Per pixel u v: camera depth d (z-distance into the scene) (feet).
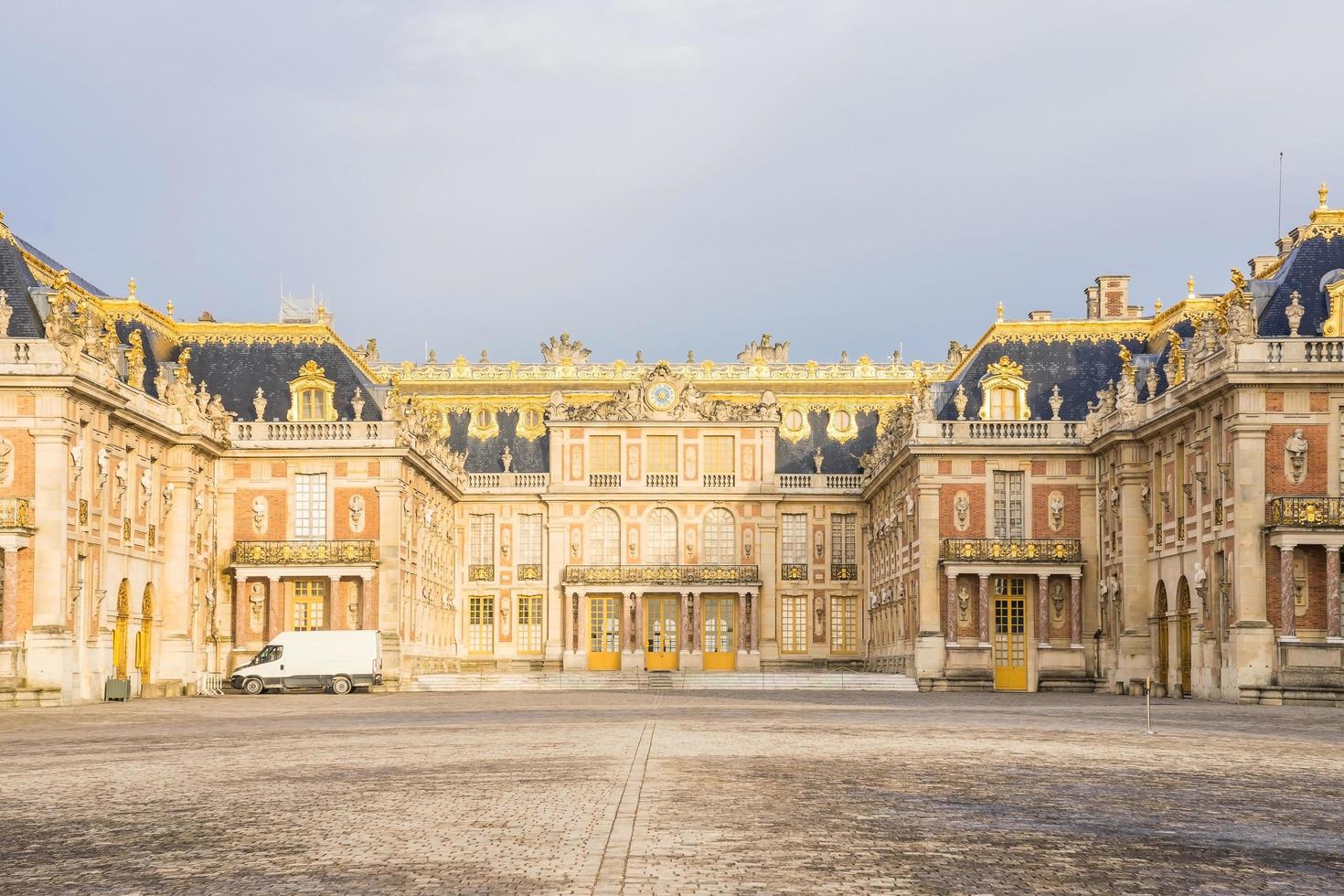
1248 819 65.92
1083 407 269.03
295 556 263.29
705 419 333.42
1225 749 102.47
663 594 331.57
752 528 332.19
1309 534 187.42
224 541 265.75
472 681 266.36
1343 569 192.85
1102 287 295.07
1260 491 190.80
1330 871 53.52
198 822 65.46
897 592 290.35
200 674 245.04
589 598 330.95
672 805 68.59
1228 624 196.85
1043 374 272.92
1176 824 64.28
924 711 160.15
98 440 206.80
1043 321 284.00
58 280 196.85
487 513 335.06
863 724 131.44
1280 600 188.96
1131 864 54.44
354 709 173.78
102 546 207.92
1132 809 68.74
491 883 50.26
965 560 257.75
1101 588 255.91
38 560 190.80
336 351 280.92
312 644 242.17
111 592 212.02
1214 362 200.75
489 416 343.67
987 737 113.80
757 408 334.65
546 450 338.95
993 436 263.29
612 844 57.62
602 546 332.19
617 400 334.03
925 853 56.13
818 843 58.08
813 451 340.18
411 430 276.62
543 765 88.53
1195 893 49.47
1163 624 232.73
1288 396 191.72
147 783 81.51
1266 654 188.34
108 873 53.47
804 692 244.63
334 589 263.08
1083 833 61.41
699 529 331.98
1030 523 262.06
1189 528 215.72
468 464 338.95
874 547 323.37
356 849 57.41
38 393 192.75
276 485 267.39
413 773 84.89
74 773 87.76
